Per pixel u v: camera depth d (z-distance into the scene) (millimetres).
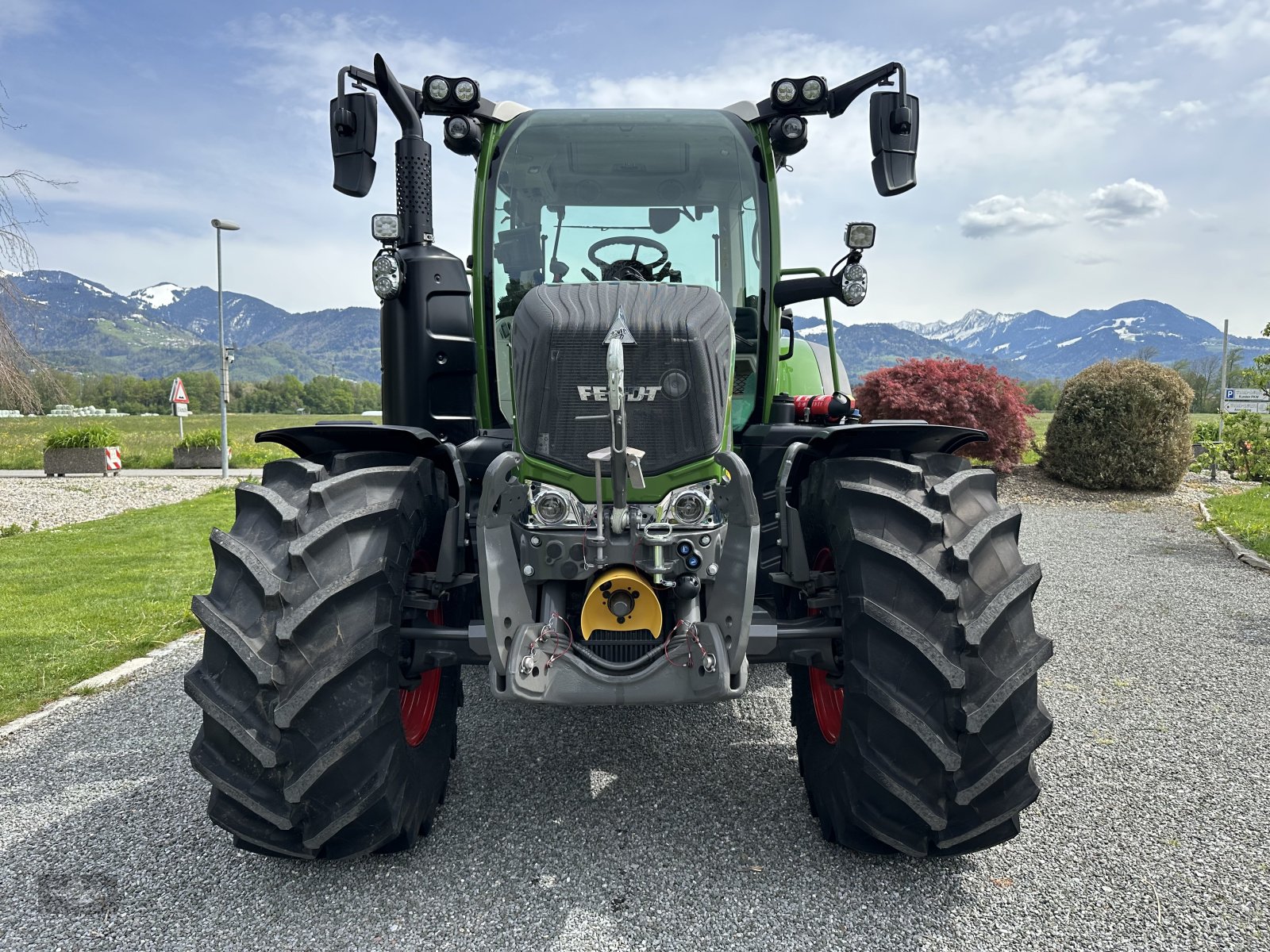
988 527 2391
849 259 3266
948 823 2305
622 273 3393
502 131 3369
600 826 2738
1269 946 2094
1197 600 6090
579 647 2436
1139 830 2707
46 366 11758
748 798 2939
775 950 2092
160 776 3238
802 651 2559
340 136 2943
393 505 2438
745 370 3430
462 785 3066
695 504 2447
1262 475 10258
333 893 2363
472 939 2148
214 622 2238
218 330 19672
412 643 2568
